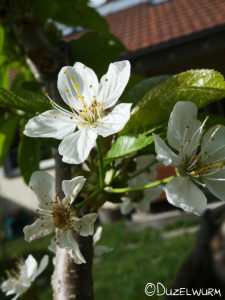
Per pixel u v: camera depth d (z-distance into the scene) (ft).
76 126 0.32
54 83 0.47
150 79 0.37
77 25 0.65
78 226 0.31
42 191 0.33
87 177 0.33
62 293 0.29
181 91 0.29
